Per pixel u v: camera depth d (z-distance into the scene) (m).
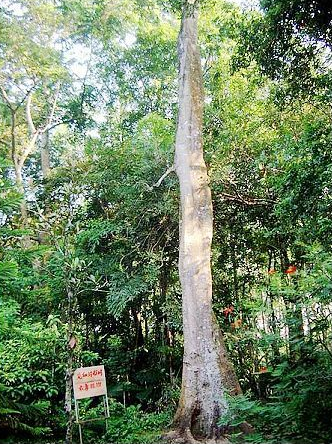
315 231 6.91
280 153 8.48
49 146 17.53
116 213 10.82
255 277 11.21
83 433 7.66
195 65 9.02
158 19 14.98
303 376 5.62
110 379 10.68
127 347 11.50
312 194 6.79
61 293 9.47
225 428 6.88
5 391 7.03
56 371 7.85
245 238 11.10
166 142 10.14
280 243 10.06
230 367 7.54
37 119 16.53
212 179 9.29
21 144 16.17
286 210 7.23
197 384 7.36
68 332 5.93
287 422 5.86
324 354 5.67
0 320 6.30
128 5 14.98
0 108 15.42
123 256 9.91
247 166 9.62
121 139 12.58
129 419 8.22
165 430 7.44
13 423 6.66
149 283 9.90
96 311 10.92
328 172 6.30
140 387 10.38
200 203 8.28
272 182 8.75
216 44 11.72
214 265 11.21
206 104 10.48
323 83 7.41
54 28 14.69
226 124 9.91
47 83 15.54
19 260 6.18
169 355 10.63
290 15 6.65
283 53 7.27
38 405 6.48
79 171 11.49
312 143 6.74
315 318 5.57
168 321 9.96
